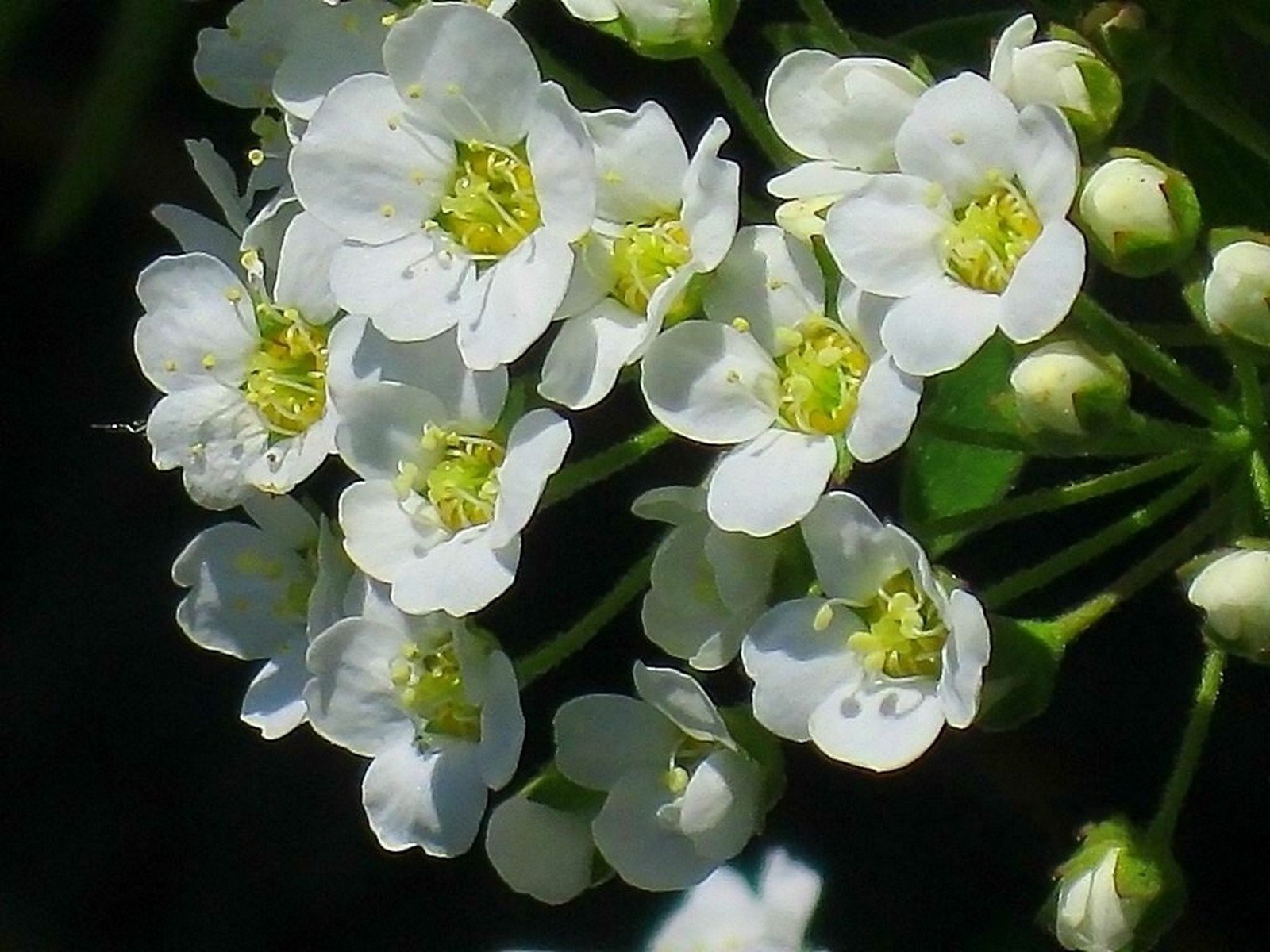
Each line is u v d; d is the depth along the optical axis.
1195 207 0.12
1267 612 0.11
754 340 0.12
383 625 0.12
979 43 0.13
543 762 0.14
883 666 0.11
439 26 0.12
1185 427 0.12
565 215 0.11
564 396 0.12
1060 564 0.12
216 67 0.13
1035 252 0.11
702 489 0.12
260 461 0.12
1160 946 0.14
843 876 0.14
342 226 0.12
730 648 0.12
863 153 0.12
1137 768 0.14
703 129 0.14
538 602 0.14
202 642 0.12
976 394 0.12
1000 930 0.14
